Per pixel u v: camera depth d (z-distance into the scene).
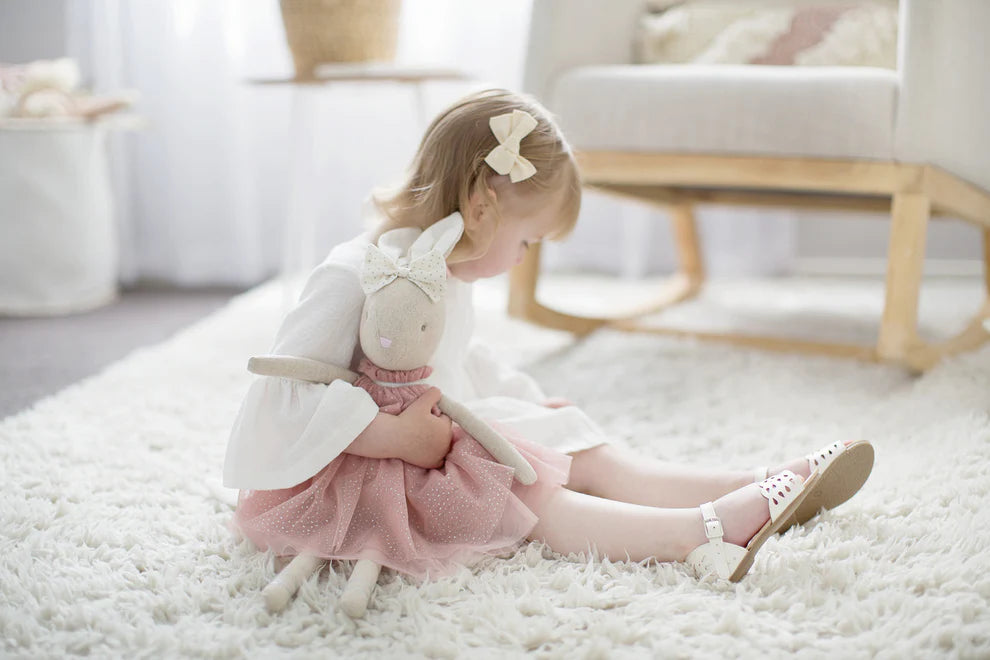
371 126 2.75
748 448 1.23
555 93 1.68
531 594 0.81
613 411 1.41
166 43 2.63
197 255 2.76
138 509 1.01
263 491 0.92
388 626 0.77
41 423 1.32
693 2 2.02
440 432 0.91
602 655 0.72
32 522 0.97
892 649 0.72
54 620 0.78
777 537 0.92
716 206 2.12
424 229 0.97
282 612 0.80
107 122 2.38
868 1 1.89
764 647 0.73
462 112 0.98
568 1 1.73
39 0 2.72
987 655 0.71
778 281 2.76
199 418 1.36
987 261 1.97
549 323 1.83
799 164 1.50
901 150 1.42
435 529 0.89
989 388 1.34
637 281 2.78
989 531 0.90
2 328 2.12
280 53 2.70
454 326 1.01
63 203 2.32
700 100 1.53
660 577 0.85
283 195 2.81
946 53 1.39
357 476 0.89
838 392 1.48
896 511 0.98
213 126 2.70
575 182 1.04
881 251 2.86
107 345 1.96
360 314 0.94
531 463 0.92
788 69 1.53
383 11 1.91
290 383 0.90
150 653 0.74
